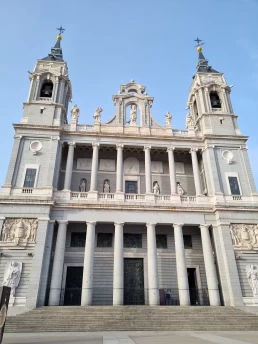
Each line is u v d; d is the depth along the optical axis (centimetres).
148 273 2941
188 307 2573
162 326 2164
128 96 4044
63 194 3166
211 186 3469
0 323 1162
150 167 3512
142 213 3145
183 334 1820
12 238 2784
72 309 2420
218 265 2998
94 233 2995
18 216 2884
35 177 3184
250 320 2336
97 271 3108
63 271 3039
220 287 2948
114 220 3062
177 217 3178
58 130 3488
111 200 3209
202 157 3769
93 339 1543
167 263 3244
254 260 3009
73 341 1458
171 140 3719
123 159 3850
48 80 3994
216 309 2559
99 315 2305
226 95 4250
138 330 2089
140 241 3325
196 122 4253
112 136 3616
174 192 3372
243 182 3525
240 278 2906
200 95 4184
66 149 3734
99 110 3866
